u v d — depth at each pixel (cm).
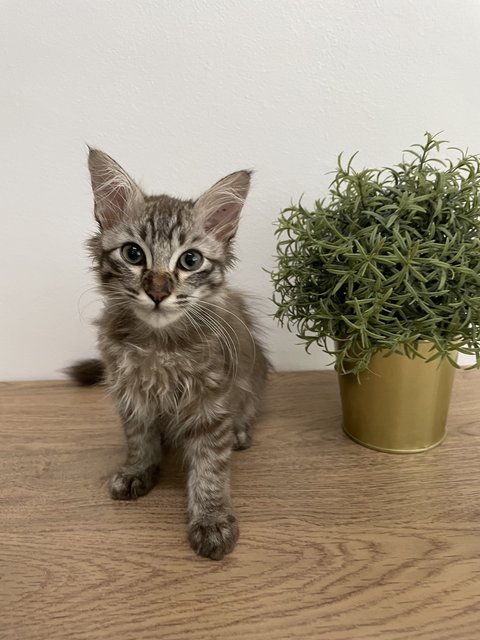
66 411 40
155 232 30
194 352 30
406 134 40
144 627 22
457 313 28
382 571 25
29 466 33
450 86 39
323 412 39
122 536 27
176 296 29
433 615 23
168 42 37
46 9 36
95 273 33
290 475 32
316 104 39
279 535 27
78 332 44
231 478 32
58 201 40
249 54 38
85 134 39
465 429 37
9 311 43
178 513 29
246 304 40
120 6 36
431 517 29
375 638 21
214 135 39
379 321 29
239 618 22
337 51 38
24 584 24
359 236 29
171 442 35
